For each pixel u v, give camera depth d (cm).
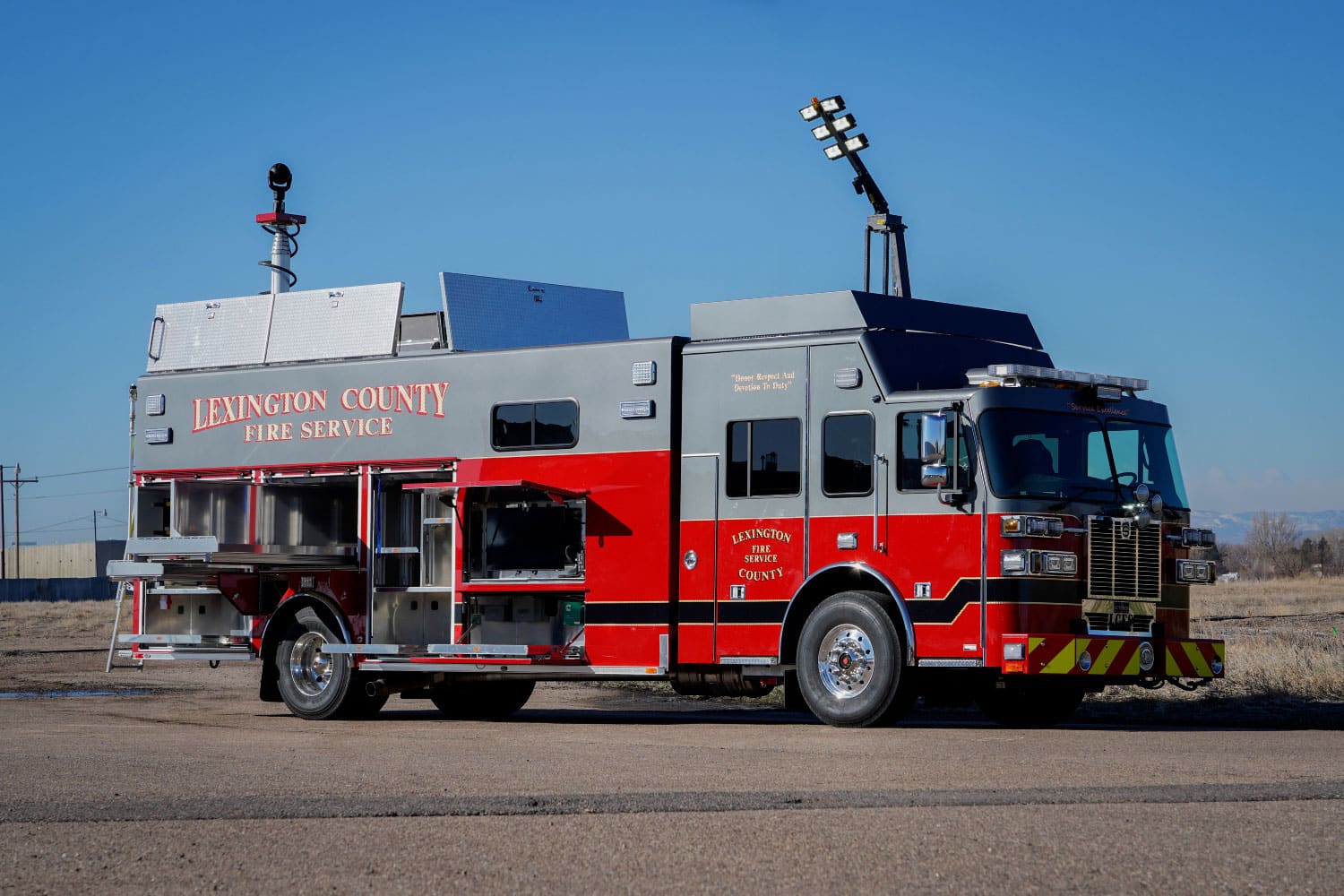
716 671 1456
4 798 890
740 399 1436
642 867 660
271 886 638
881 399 1366
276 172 2180
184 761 1097
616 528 1483
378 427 1655
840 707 1349
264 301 1775
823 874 638
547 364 1547
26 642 3847
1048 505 1314
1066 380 1358
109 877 659
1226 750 1109
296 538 1719
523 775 984
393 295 1694
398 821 789
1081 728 1404
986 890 606
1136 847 687
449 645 1547
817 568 1381
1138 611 1362
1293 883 614
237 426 1753
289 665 1655
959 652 1306
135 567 1673
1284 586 7331
